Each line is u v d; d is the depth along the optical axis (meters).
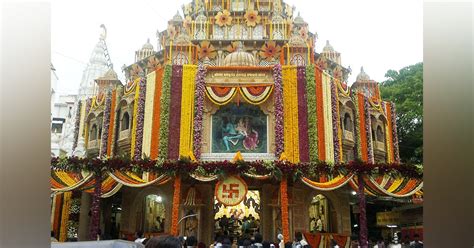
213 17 37.75
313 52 33.94
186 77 26.33
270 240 22.94
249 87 25.77
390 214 27.58
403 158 33.12
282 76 26.19
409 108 32.50
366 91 34.31
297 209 23.12
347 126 28.17
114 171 17.83
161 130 25.30
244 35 37.16
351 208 31.16
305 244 17.22
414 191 19.67
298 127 25.14
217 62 34.69
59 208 24.89
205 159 24.95
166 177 18.92
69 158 17.08
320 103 25.78
